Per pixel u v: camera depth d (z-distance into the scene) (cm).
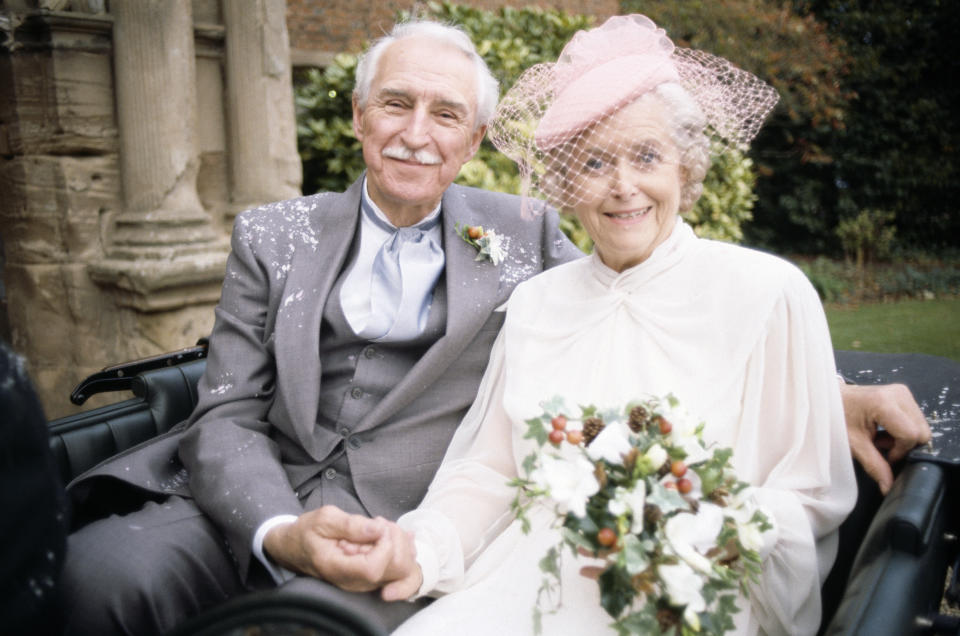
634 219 172
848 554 172
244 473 185
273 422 209
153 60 361
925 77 1080
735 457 158
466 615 156
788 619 149
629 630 131
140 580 167
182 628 112
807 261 1049
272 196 408
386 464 201
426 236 216
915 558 131
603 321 177
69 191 362
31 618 115
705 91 175
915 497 140
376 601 157
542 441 140
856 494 160
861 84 1062
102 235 374
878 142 1066
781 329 162
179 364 246
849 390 174
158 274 354
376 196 215
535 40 568
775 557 147
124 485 197
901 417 163
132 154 368
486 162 479
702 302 168
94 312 372
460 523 178
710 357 164
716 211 645
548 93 189
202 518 188
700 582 126
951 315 780
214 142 402
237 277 217
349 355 211
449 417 209
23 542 114
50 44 349
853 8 1077
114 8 359
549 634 150
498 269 217
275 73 403
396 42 207
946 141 1064
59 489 126
